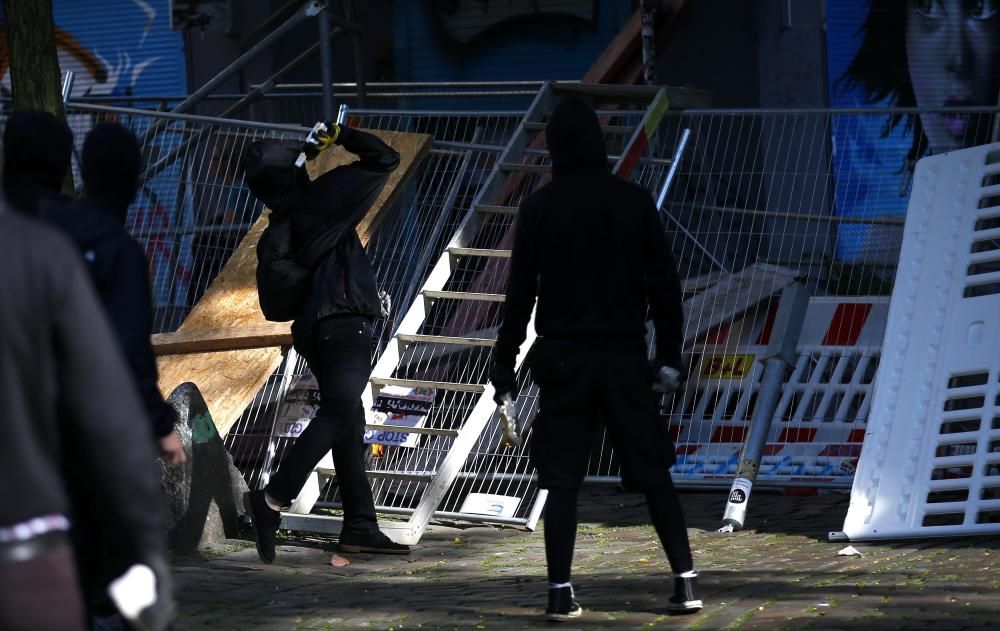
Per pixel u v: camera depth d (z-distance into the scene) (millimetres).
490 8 48719
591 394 17344
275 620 18484
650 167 30672
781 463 28797
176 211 32125
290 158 23406
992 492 24469
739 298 29922
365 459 28250
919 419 24031
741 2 47500
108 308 13102
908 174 30781
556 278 17438
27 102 26031
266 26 48312
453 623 17719
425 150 30828
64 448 8789
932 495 25234
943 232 25688
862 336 29188
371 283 23312
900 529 22828
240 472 27609
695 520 26438
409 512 25984
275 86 42000
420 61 49344
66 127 13789
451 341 27266
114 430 8305
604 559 22750
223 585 21203
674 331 17547
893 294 25578
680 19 41875
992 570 19562
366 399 27422
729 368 29609
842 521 25453
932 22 48750
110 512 8414
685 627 16656
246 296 30141
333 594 20328
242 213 31734
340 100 46906
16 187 13391
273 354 28688
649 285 17547
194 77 49656
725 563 21656
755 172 30438
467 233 29438
